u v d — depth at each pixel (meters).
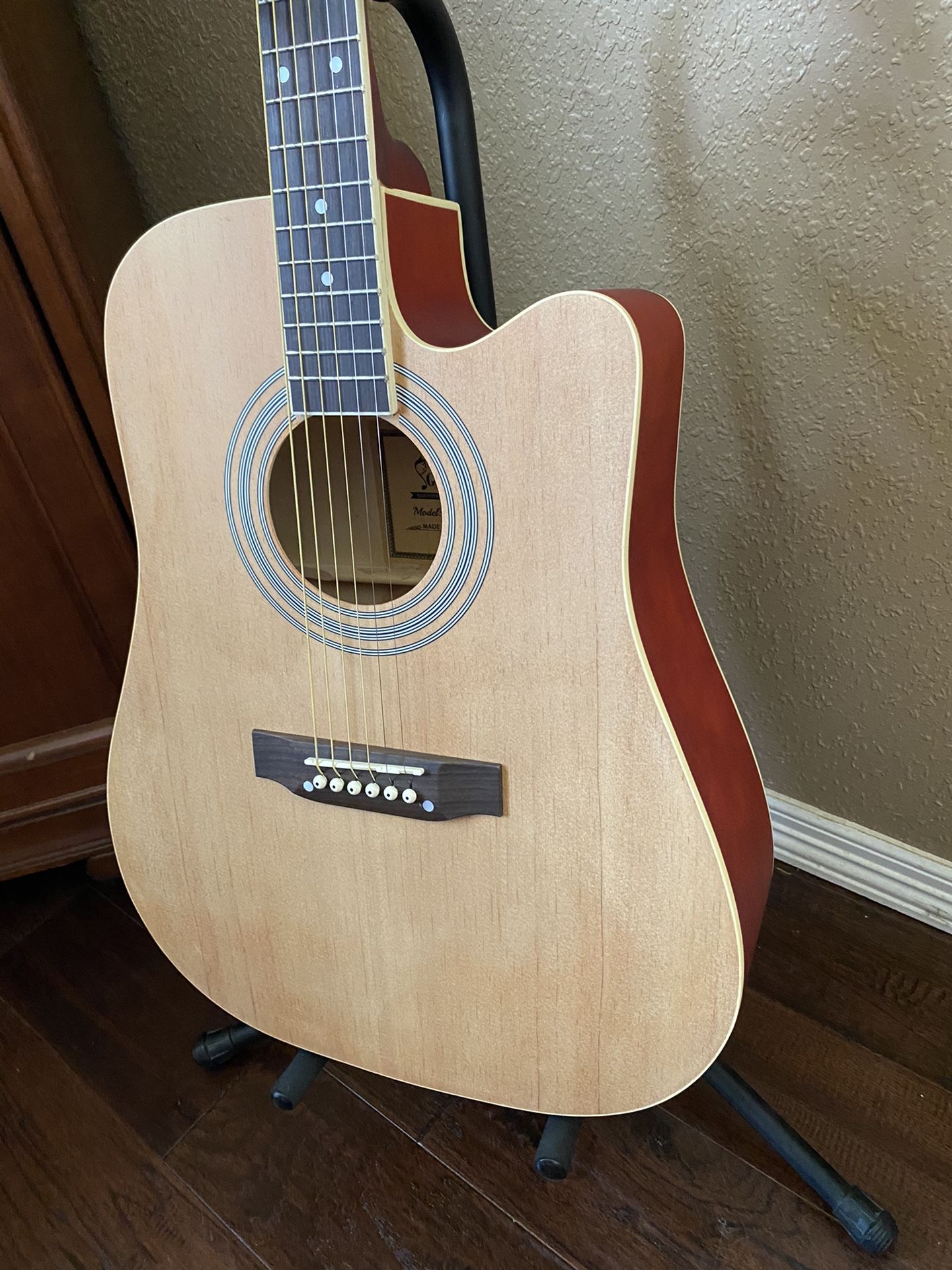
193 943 0.84
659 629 0.62
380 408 0.58
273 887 0.77
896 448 0.82
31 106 0.82
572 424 0.54
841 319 0.79
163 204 1.18
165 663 0.72
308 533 0.75
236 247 0.58
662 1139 0.85
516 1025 0.72
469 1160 0.85
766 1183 0.81
